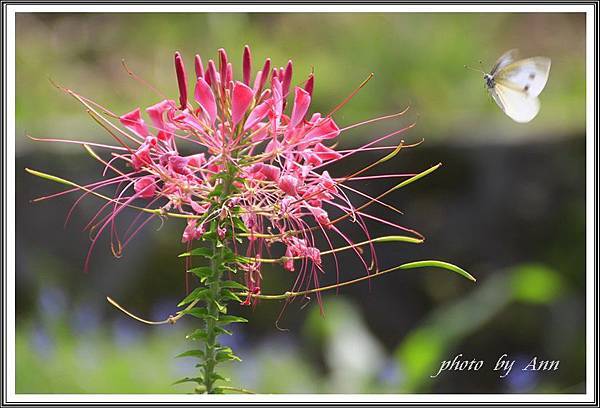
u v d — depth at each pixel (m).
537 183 11.55
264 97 4.40
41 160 11.23
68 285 11.05
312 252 4.50
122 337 9.57
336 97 14.16
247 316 10.95
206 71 4.43
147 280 11.18
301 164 4.65
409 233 11.38
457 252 11.45
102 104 14.45
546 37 16.48
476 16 15.88
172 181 4.34
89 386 8.90
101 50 15.77
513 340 11.21
